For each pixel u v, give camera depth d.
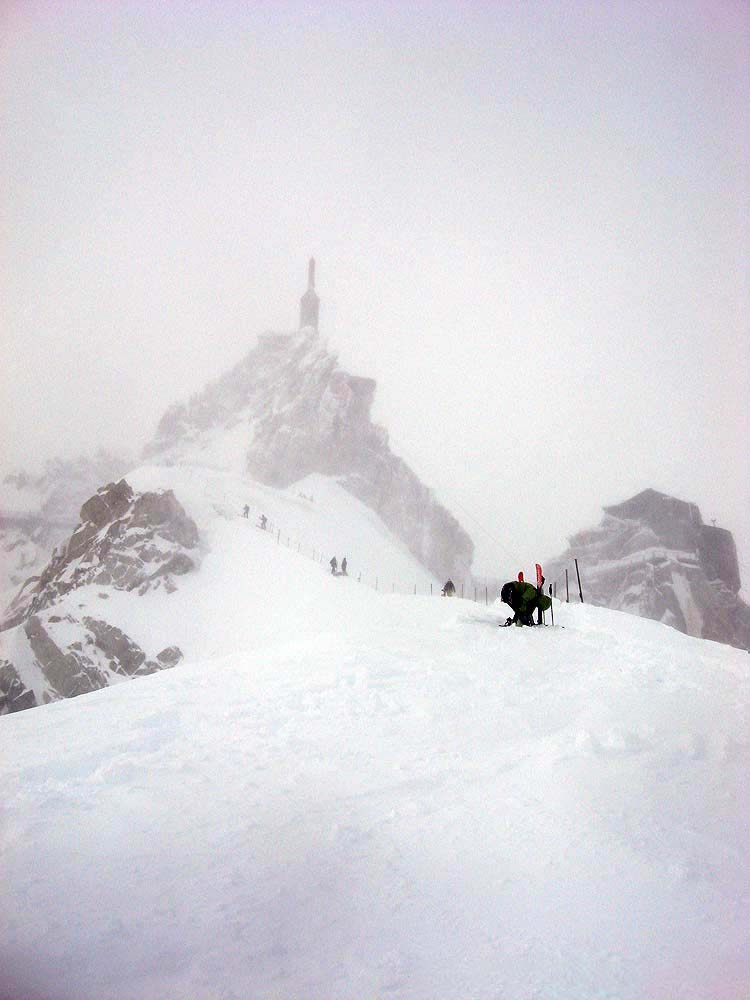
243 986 3.54
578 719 7.83
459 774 6.39
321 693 9.75
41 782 6.43
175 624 83.38
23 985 3.49
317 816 5.51
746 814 5.29
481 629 16.14
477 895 4.35
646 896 4.30
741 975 3.58
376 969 3.68
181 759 7.02
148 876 4.57
